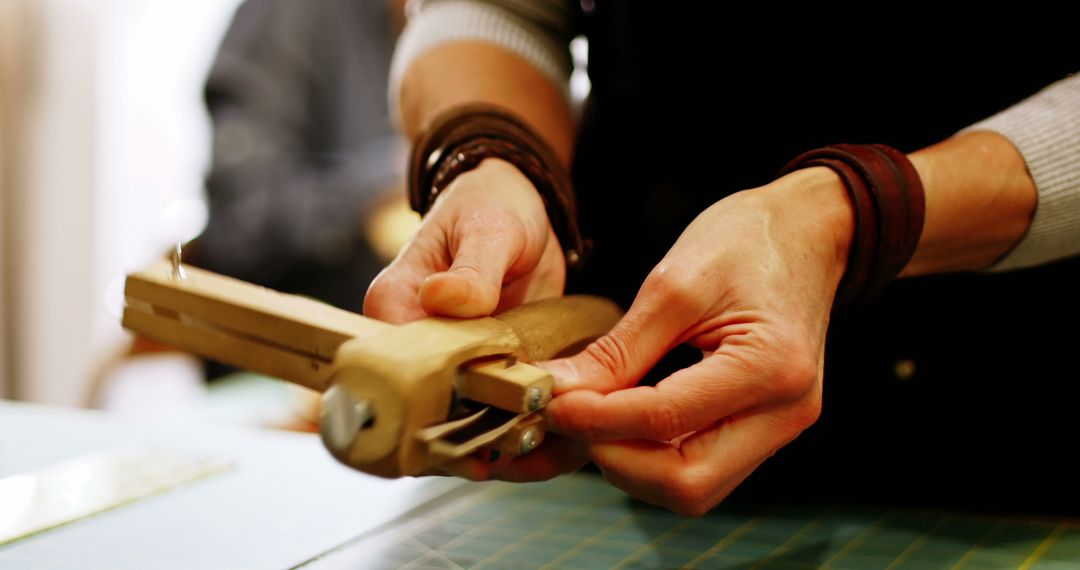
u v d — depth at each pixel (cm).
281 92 185
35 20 204
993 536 65
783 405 50
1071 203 62
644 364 51
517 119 72
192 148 230
